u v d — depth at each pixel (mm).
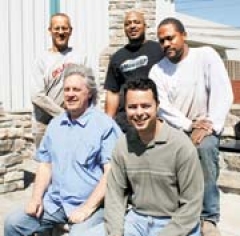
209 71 3502
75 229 3123
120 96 4555
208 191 3482
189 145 2863
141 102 2814
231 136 6074
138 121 2828
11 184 6000
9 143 5965
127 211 3156
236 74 16125
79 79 3338
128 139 2977
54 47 4836
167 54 3533
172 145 2842
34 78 4824
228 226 4250
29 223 3396
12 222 3400
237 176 5211
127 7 7754
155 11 7707
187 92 3527
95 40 7914
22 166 6137
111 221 3021
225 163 5539
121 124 4379
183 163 2834
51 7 7875
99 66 7887
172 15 7785
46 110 4707
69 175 3350
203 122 3479
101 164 3363
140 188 2971
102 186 3266
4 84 7785
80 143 3342
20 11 7777
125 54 4539
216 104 3484
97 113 3420
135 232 2969
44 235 3570
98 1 7848
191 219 2863
